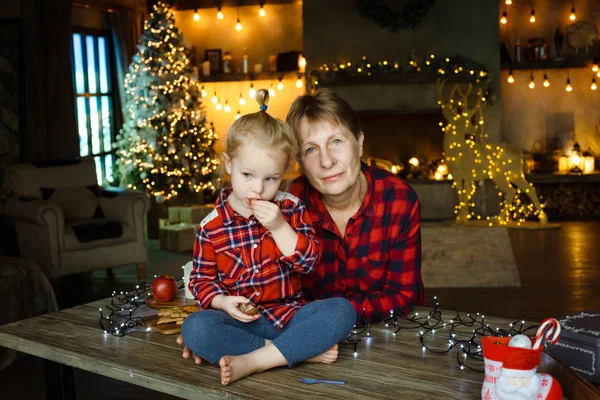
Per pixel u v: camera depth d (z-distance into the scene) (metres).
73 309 2.05
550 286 4.93
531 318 4.18
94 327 1.86
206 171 6.93
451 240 6.48
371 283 2.00
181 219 6.82
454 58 7.55
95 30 7.11
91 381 3.39
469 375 1.47
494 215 7.73
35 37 5.91
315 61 7.86
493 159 7.18
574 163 7.91
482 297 4.72
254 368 1.48
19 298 3.78
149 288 2.28
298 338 1.51
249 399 1.36
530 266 5.53
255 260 1.65
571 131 8.16
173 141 6.88
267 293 1.64
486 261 5.70
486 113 7.69
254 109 8.59
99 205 5.37
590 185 7.88
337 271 2.00
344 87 7.72
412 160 7.92
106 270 5.50
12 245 5.71
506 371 1.23
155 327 1.81
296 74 8.12
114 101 7.49
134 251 5.23
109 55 7.45
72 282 5.33
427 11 7.59
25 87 5.89
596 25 8.02
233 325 1.60
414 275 1.98
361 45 7.77
